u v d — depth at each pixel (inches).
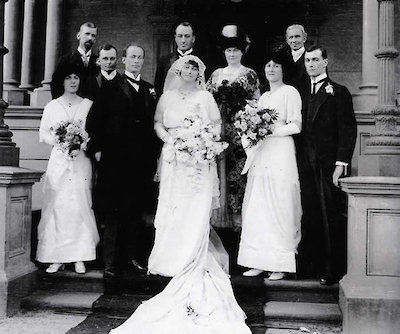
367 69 298.2
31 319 185.3
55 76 217.9
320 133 197.5
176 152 194.1
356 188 172.9
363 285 172.9
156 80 258.2
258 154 198.4
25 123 323.9
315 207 198.2
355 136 195.3
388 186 169.8
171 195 196.2
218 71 234.2
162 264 193.3
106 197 205.0
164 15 406.6
